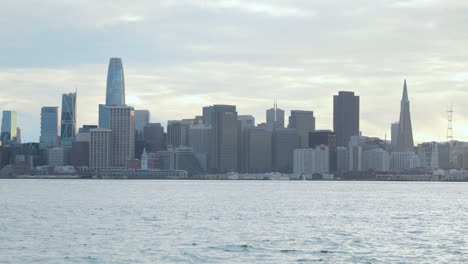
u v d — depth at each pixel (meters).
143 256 129.38
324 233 169.00
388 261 125.25
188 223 193.88
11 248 140.25
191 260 125.31
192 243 147.38
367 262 124.06
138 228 178.75
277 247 141.88
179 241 150.75
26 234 164.50
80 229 176.12
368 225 192.38
